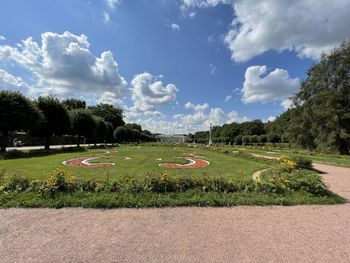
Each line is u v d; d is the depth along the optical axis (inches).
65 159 636.1
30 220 189.3
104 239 156.0
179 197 250.7
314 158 818.2
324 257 137.3
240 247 147.7
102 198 235.3
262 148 1470.2
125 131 2298.2
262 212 221.8
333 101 1109.7
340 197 279.0
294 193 277.9
